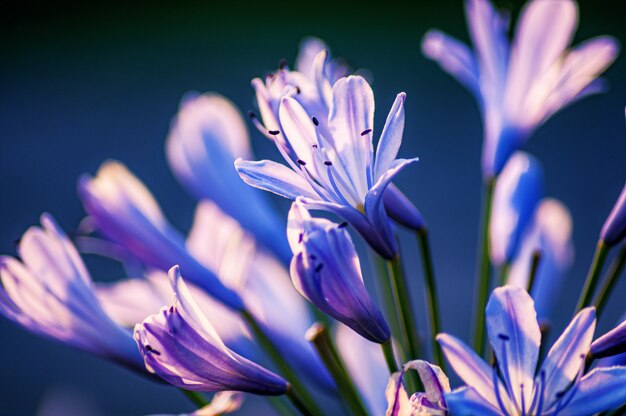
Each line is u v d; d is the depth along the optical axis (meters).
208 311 0.42
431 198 1.53
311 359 0.43
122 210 0.41
